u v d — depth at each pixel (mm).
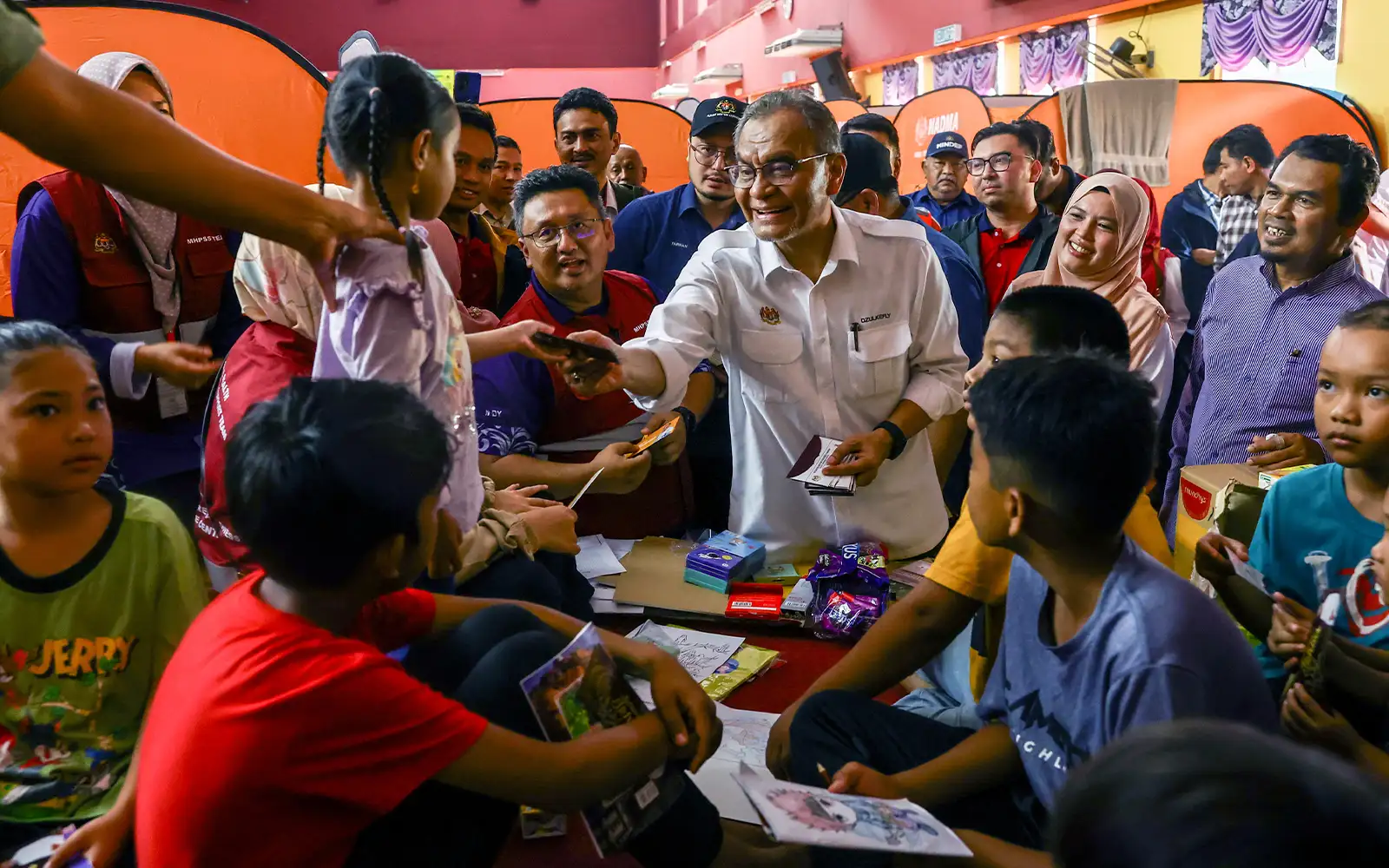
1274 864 545
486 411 2688
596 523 3049
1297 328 2736
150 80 2492
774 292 2590
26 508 1638
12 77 1129
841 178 2486
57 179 2396
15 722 1686
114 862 1573
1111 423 1260
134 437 2529
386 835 1346
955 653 2168
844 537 2814
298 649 1220
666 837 1530
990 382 1362
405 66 1487
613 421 2850
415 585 1922
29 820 1671
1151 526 1989
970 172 4336
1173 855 572
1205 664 1247
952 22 9922
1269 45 6055
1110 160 5375
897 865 1418
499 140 4781
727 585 2703
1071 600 1389
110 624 1719
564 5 20641
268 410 1236
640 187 5852
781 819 1252
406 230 1556
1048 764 1423
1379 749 1550
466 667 1566
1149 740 646
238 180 1306
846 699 1747
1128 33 7426
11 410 1551
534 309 2850
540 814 1902
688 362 2492
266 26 18969
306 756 1190
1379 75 5254
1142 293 3430
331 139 1503
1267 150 4613
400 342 1553
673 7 20094
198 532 2082
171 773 1203
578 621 1665
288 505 1180
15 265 2365
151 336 2520
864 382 2621
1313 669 1578
